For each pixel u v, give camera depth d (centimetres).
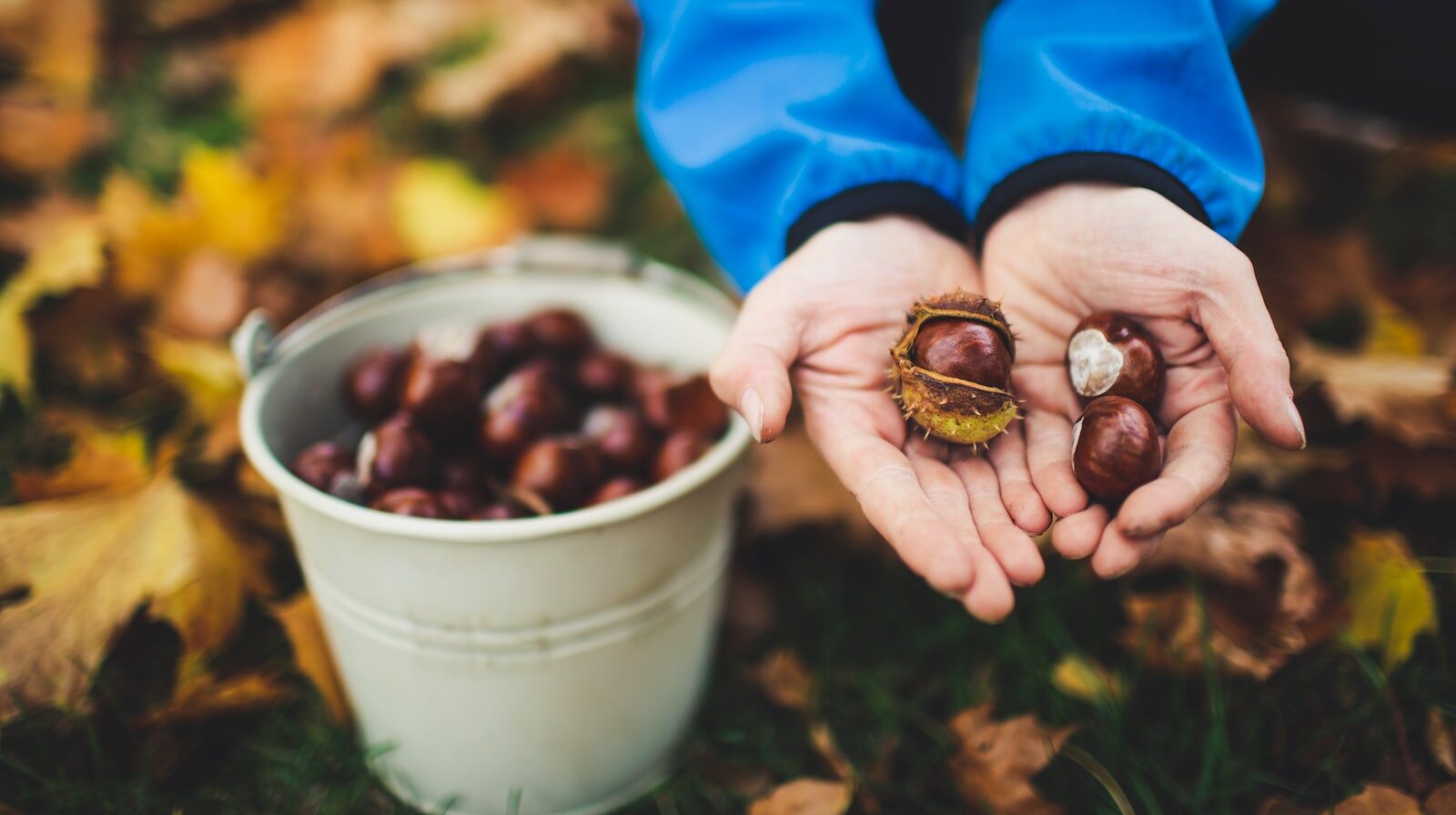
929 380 43
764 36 51
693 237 80
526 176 82
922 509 40
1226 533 55
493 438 53
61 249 65
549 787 49
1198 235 43
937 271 48
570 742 48
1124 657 54
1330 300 70
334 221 74
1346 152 81
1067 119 46
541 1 95
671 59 51
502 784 49
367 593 46
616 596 46
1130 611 53
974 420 43
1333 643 52
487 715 47
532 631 45
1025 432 46
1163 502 39
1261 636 52
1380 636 52
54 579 51
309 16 95
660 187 84
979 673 54
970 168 50
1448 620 54
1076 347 45
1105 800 48
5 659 48
